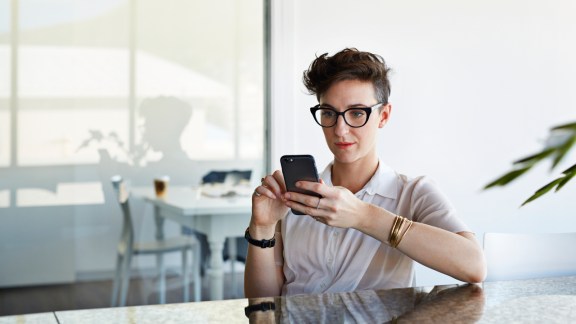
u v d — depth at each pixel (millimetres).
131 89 3078
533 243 1921
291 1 3248
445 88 3510
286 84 3270
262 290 1620
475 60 3551
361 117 1521
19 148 2949
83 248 3068
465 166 3572
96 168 3057
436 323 1138
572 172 729
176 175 3174
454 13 3500
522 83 3637
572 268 1934
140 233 3145
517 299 1323
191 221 3215
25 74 2934
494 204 3639
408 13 3428
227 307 1245
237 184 3268
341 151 1552
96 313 1218
